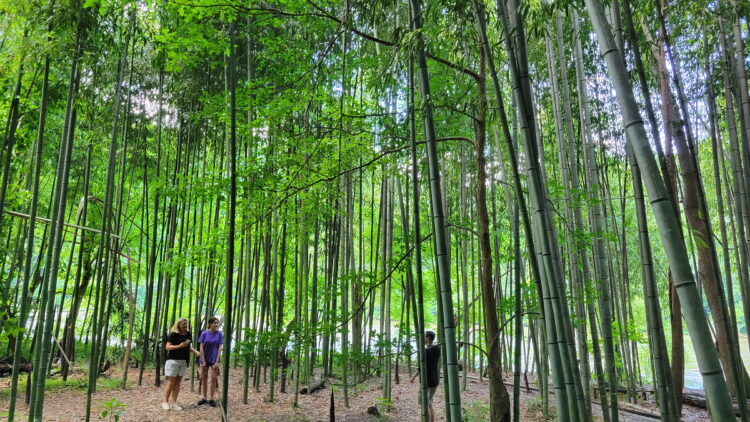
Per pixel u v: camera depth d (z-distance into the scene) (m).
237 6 4.23
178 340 6.18
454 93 5.09
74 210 10.88
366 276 4.87
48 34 3.61
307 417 6.03
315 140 4.79
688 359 15.80
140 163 9.00
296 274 6.74
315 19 4.93
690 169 4.98
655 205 1.54
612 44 1.72
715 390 1.34
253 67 6.82
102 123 5.38
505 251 9.47
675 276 1.47
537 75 7.32
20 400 6.30
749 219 4.77
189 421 5.53
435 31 3.41
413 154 3.40
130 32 4.80
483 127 4.43
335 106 4.78
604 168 8.14
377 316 18.09
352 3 4.05
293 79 4.93
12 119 4.11
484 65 4.22
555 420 6.34
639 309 12.80
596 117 7.59
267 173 4.80
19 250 8.82
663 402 2.88
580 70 6.05
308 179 4.97
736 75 5.08
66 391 6.84
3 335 3.69
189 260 4.97
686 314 1.43
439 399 7.33
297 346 4.64
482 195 4.44
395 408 6.73
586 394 5.65
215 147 8.14
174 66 4.90
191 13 4.36
